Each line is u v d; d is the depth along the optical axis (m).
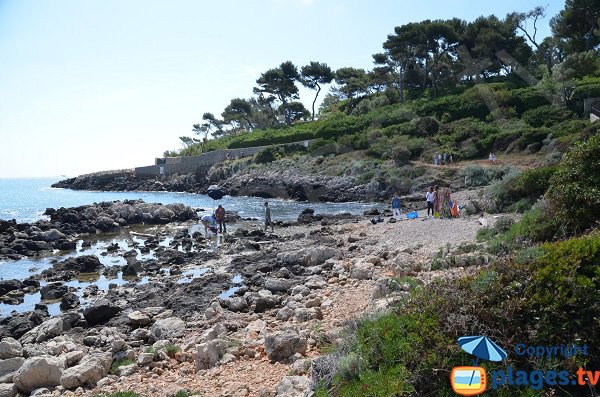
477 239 17.83
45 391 8.88
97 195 77.81
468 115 65.94
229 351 9.58
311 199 54.22
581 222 12.73
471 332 6.08
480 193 29.52
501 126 59.09
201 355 9.37
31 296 19.17
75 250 30.16
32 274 23.36
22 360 10.38
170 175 86.12
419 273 13.84
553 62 76.19
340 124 74.06
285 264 19.47
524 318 6.04
